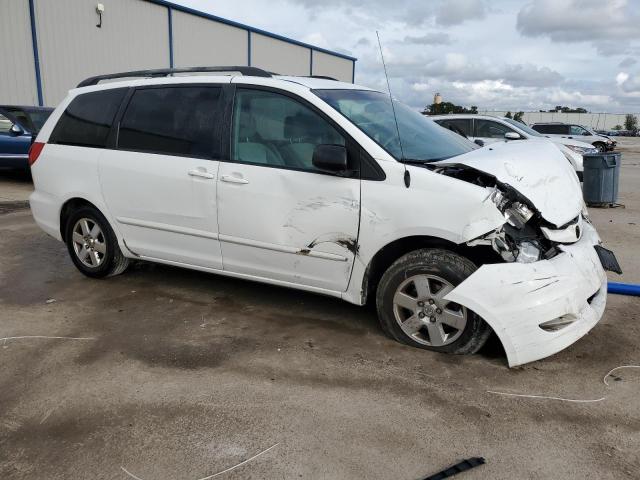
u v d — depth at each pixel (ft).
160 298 15.10
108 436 8.85
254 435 8.86
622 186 43.96
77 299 15.05
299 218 12.36
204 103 13.98
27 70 51.60
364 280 12.12
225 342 12.32
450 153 13.20
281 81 13.17
